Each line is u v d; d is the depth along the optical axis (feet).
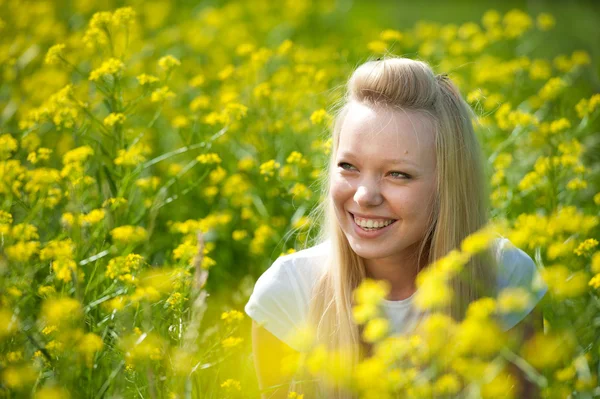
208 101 16.92
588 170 14.99
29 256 10.54
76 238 10.87
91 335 8.66
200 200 16.44
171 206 15.90
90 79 13.46
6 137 13.75
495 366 7.16
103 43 15.62
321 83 18.48
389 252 9.04
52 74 18.78
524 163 16.96
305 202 14.33
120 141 13.39
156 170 17.62
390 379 7.41
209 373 10.32
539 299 9.46
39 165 15.14
